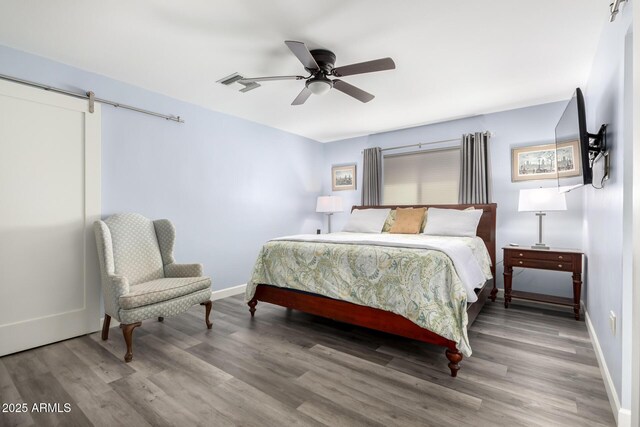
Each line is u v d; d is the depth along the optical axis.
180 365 2.20
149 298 2.42
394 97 3.53
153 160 3.33
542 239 3.64
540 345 2.51
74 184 2.73
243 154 4.32
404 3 1.92
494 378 2.02
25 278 2.47
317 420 1.62
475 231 3.62
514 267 3.81
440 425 1.57
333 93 3.41
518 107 3.87
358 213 4.57
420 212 4.16
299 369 2.15
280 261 3.08
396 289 2.38
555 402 1.75
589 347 2.46
